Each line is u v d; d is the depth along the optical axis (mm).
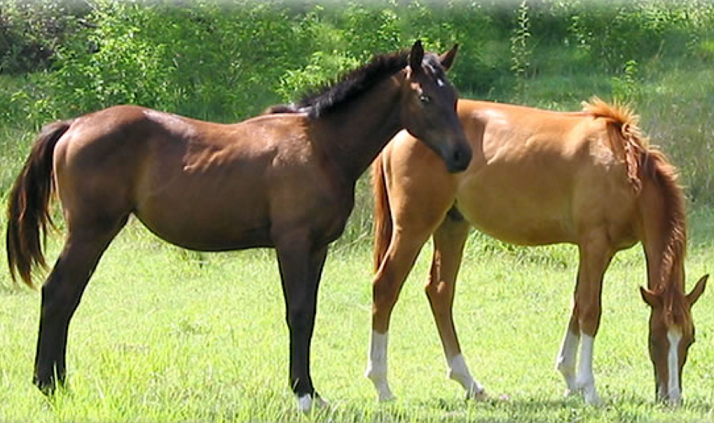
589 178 12656
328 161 11289
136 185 11133
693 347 14875
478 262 19516
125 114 11180
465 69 33031
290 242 11047
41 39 34062
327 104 11320
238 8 31031
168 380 12031
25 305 16578
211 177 11070
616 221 12609
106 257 19516
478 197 13172
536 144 12945
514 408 12086
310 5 34781
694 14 37062
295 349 11102
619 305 17109
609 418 11445
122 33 30109
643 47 34938
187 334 15148
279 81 30016
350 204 11453
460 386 13273
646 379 13594
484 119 13250
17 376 12297
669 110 26625
